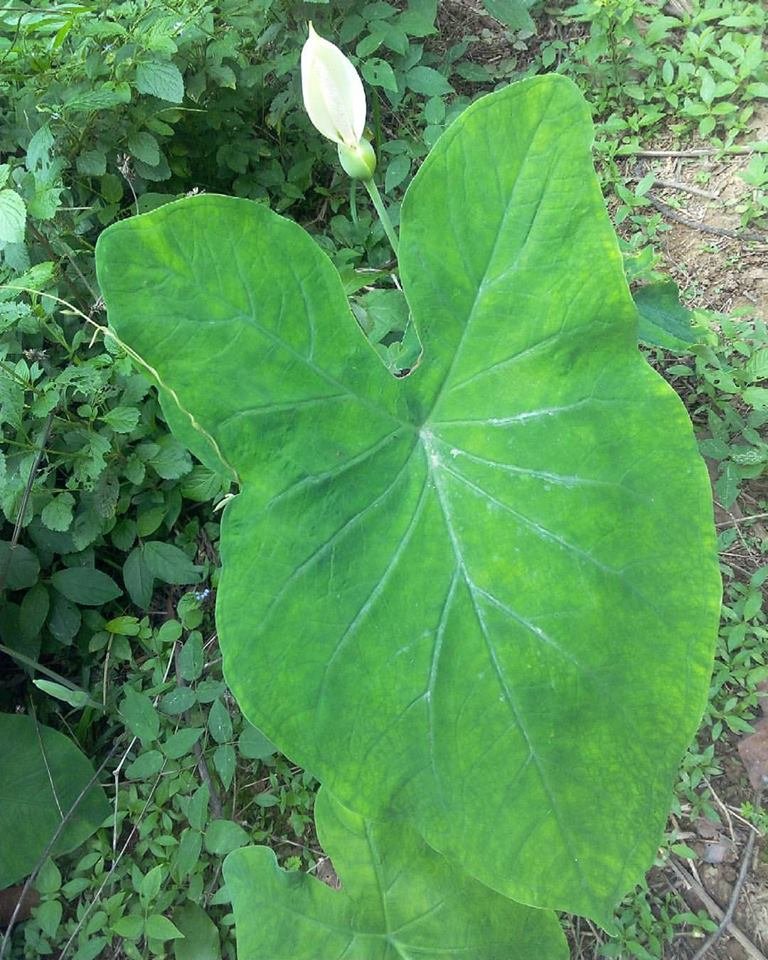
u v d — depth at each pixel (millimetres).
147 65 814
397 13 1080
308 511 407
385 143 1081
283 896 532
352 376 414
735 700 728
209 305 381
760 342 896
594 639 411
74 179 906
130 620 838
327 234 1056
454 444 436
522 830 400
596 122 1104
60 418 800
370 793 399
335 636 403
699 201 1019
